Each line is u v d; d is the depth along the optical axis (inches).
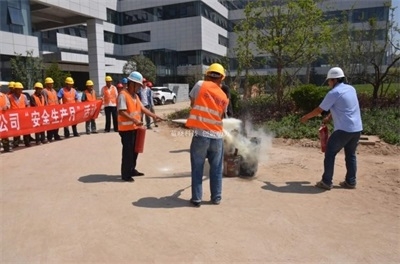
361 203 192.2
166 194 207.6
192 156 184.7
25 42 999.0
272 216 172.7
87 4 1172.5
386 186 223.3
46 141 412.2
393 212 179.2
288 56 552.4
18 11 982.4
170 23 1939.0
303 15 514.3
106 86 489.1
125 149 232.1
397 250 139.4
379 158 305.7
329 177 214.7
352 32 627.5
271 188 218.4
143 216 172.6
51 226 161.3
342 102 205.6
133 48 2081.7
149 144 380.8
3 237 150.7
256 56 680.4
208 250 138.4
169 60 1881.2
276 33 533.0
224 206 187.0
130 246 141.9
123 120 229.8
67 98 443.8
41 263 129.4
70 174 255.0
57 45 1635.1
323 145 226.2
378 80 555.5
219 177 189.0
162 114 777.6
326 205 188.7
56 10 1111.0
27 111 371.6
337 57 629.6
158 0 1952.5
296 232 155.0
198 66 1788.9
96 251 138.0
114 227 160.1
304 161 291.1
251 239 148.0
